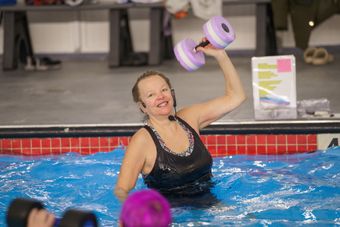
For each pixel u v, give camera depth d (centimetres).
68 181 826
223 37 689
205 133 977
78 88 1349
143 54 1639
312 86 1262
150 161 669
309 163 881
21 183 824
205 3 1526
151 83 661
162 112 659
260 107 989
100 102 1195
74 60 1766
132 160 653
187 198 697
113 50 1599
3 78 1509
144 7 1566
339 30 1659
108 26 1755
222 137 973
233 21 1705
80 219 379
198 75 1459
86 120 1049
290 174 821
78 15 1758
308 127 952
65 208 723
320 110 1012
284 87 979
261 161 910
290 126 957
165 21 1630
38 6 1584
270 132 962
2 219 691
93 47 1769
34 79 1482
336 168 849
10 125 1027
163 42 1658
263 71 983
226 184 767
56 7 1583
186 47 719
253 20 1694
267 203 704
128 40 1703
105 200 745
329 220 654
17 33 1642
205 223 648
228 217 661
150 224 374
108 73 1529
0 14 1652
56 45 1770
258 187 759
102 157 952
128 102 1183
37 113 1120
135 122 1017
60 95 1280
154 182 685
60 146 996
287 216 666
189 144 685
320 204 700
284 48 1681
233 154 971
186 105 1148
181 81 1391
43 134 995
